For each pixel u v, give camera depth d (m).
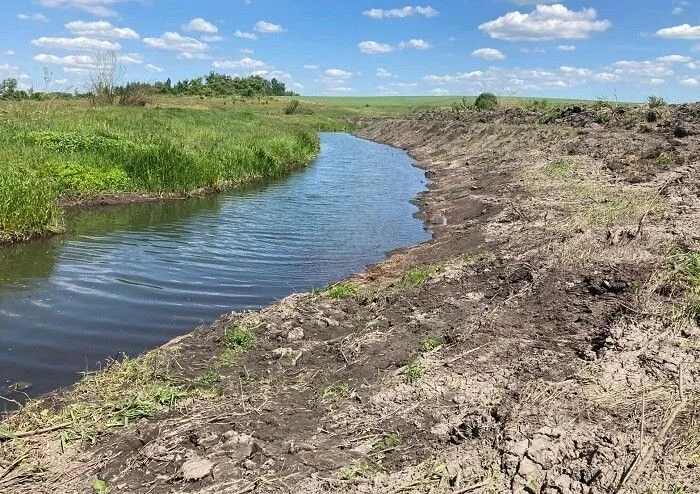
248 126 35.56
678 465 3.94
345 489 4.16
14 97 33.28
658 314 6.04
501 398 5.06
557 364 5.52
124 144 19.05
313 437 4.85
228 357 6.49
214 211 15.77
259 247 12.22
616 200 11.73
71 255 10.95
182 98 65.81
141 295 9.07
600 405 4.72
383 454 4.59
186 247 11.93
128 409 5.38
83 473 4.54
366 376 5.87
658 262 7.39
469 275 8.80
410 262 10.88
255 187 20.36
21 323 7.83
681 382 4.87
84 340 7.41
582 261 8.05
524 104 39.44
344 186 21.23
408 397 5.34
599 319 6.34
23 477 4.53
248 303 8.92
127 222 13.92
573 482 3.90
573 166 17.09
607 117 23.83
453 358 5.91
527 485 3.94
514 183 16.78
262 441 4.75
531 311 6.88
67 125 22.44
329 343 6.80
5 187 12.00
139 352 7.12
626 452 4.10
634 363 5.27
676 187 11.94
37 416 5.39
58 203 14.89
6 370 6.59
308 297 8.53
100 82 39.78
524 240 10.30
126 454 4.74
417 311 7.50
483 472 4.15
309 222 14.83
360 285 9.51
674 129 18.56
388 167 27.75
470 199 16.28
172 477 4.38
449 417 4.96
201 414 5.24
